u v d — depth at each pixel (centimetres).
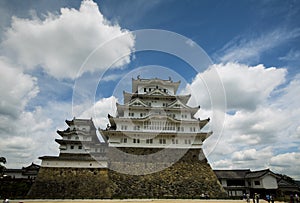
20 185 4309
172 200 3544
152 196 3769
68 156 4259
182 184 4006
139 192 3825
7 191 4006
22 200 3400
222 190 4050
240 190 5078
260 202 3706
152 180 4000
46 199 3459
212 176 4203
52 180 3803
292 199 3653
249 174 5275
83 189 3769
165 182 4000
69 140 4759
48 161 3969
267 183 4825
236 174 5331
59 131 4909
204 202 3381
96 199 3531
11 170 5538
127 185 3906
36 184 3722
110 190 3797
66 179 3847
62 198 3569
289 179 5756
